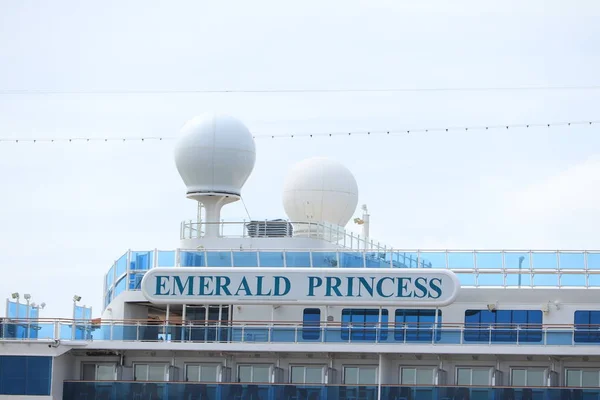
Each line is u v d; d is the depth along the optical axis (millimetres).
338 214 100375
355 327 81938
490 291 84125
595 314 82938
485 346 80500
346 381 83000
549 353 79938
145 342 83188
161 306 89438
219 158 92062
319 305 82375
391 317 84250
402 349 81188
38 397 82375
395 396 80438
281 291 82500
